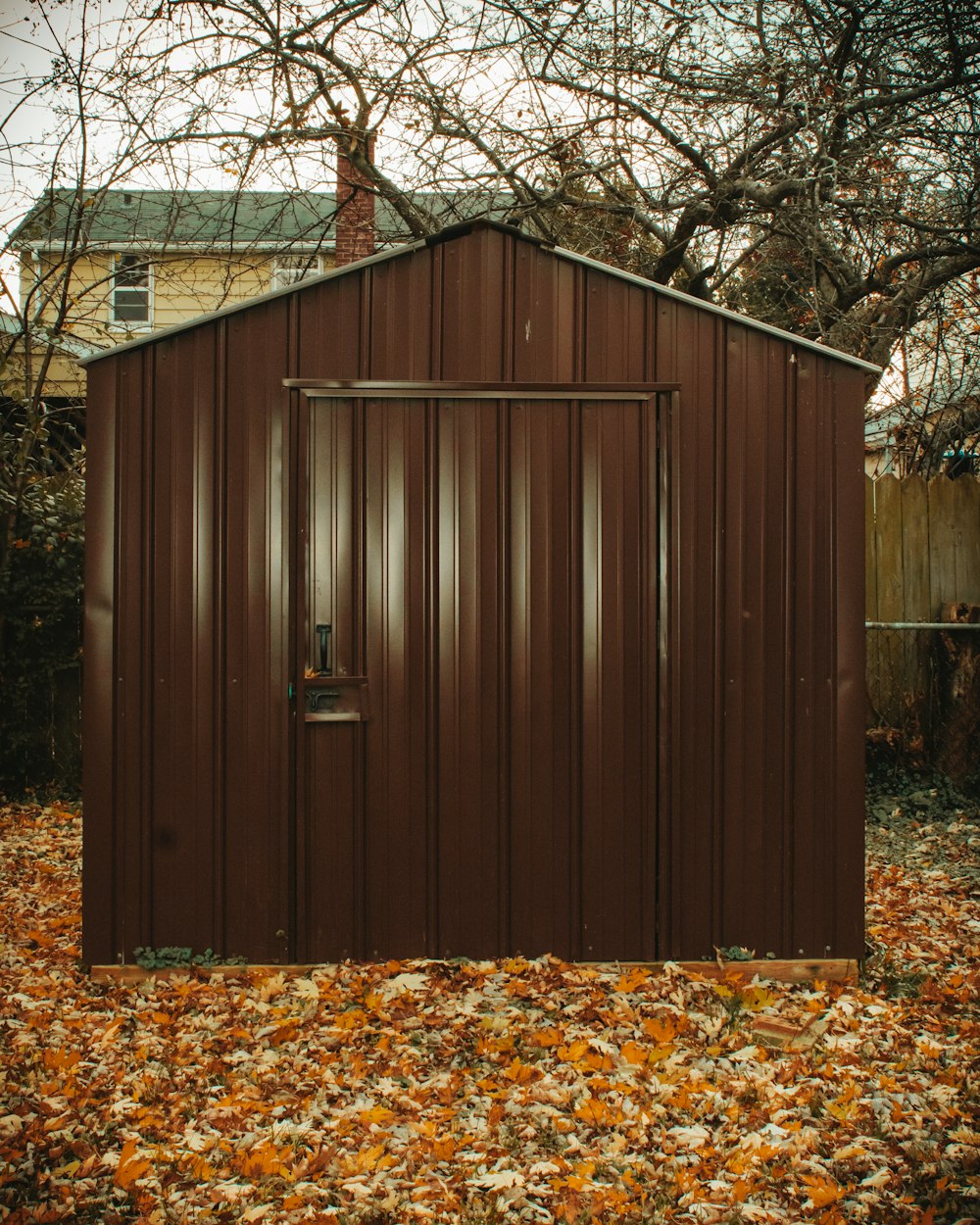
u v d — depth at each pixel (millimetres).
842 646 4562
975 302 8656
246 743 4441
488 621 4496
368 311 4465
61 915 5465
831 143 7195
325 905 4461
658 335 4527
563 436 4508
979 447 10047
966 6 6754
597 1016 4027
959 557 8070
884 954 4820
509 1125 3236
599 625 4523
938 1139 3168
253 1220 2760
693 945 4527
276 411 4434
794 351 4559
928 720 7926
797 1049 3820
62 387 11758
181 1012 4113
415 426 4477
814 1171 2990
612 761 4520
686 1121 3277
